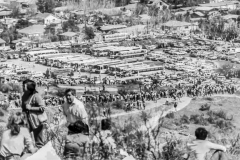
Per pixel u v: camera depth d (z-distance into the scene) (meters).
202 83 165.25
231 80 175.12
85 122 27.69
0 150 23.67
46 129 28.97
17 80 173.62
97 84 168.38
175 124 78.88
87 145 24.20
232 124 86.44
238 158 28.72
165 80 172.50
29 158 22.02
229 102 120.25
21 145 23.92
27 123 28.39
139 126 30.20
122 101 112.06
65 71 197.75
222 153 24.44
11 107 100.31
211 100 124.06
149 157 24.97
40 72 193.25
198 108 108.56
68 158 23.77
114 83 171.12
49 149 22.45
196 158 24.25
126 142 25.23
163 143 28.97
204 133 24.84
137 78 178.25
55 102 111.44
